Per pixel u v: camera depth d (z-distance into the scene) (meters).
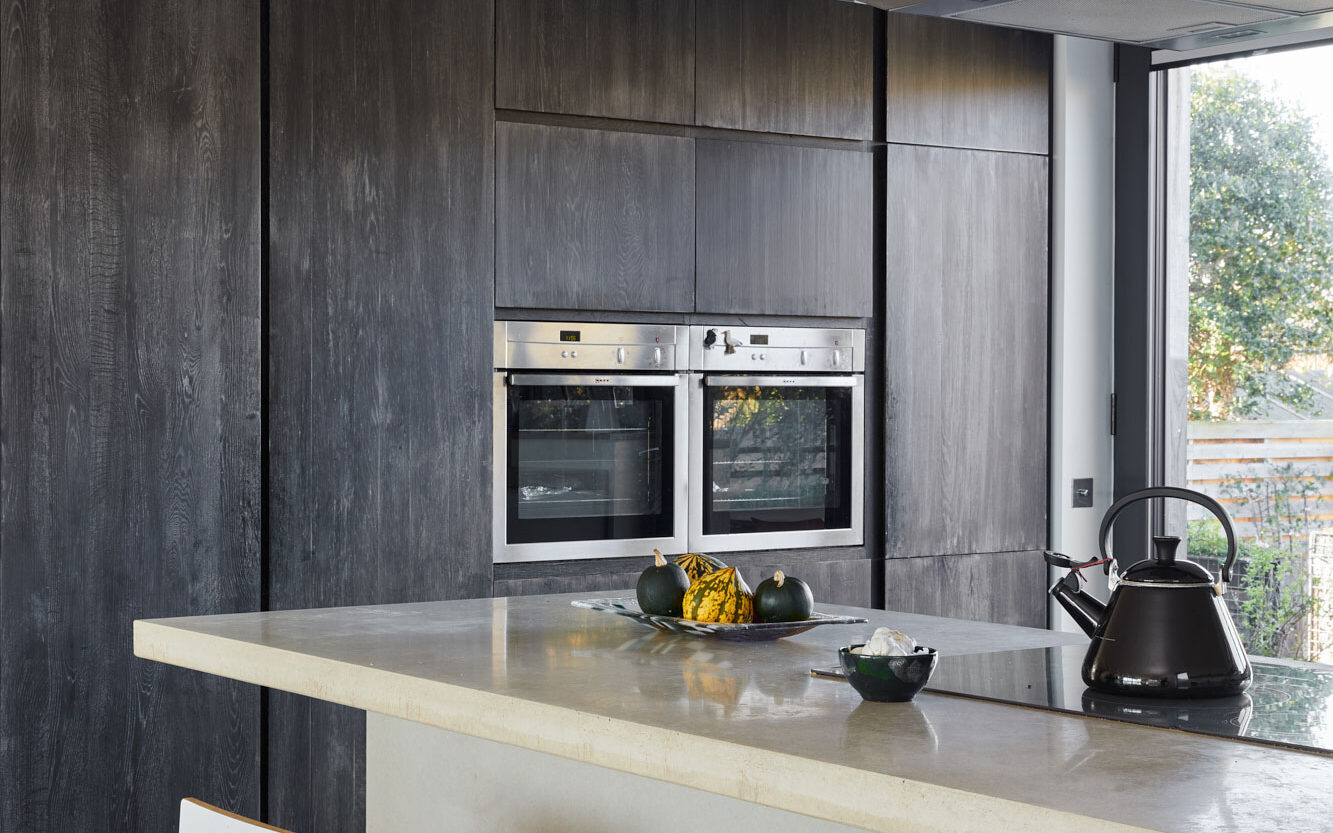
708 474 4.07
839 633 2.12
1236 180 4.41
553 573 3.85
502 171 3.74
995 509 4.52
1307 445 4.21
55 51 3.17
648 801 1.85
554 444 3.84
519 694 1.59
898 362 4.33
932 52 4.38
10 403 3.13
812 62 4.19
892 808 1.22
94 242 3.22
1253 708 1.54
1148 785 1.20
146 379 3.28
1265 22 2.09
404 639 2.00
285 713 3.48
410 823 2.26
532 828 2.03
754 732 1.40
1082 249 4.66
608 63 3.87
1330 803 1.14
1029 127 4.58
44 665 3.17
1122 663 1.60
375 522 3.58
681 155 3.99
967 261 4.46
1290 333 4.26
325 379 3.51
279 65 3.44
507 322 3.76
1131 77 4.66
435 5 3.63
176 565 3.32
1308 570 4.20
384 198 3.57
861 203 4.29
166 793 3.32
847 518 4.30
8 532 3.12
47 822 3.18
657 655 1.88
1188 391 4.55
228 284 3.38
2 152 3.11
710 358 4.07
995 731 1.42
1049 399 4.66
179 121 3.31
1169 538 1.67
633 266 3.92
